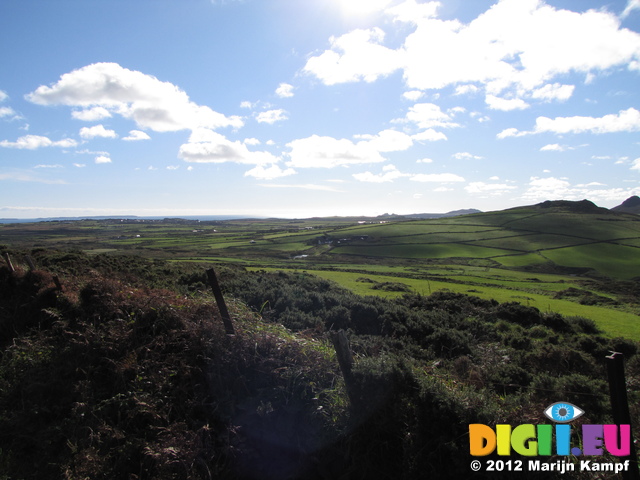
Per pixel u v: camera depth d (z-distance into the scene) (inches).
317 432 191.5
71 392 217.3
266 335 251.4
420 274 1863.9
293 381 213.9
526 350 447.2
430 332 450.9
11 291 332.5
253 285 536.4
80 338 255.0
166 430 191.9
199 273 608.1
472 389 202.7
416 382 189.5
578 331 609.3
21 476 172.7
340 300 500.7
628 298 1338.6
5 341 281.3
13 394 218.5
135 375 226.4
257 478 179.6
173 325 264.7
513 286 1579.7
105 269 588.1
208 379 219.5
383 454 176.1
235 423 199.5
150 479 171.9
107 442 187.8
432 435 169.6
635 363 396.5
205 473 175.9
